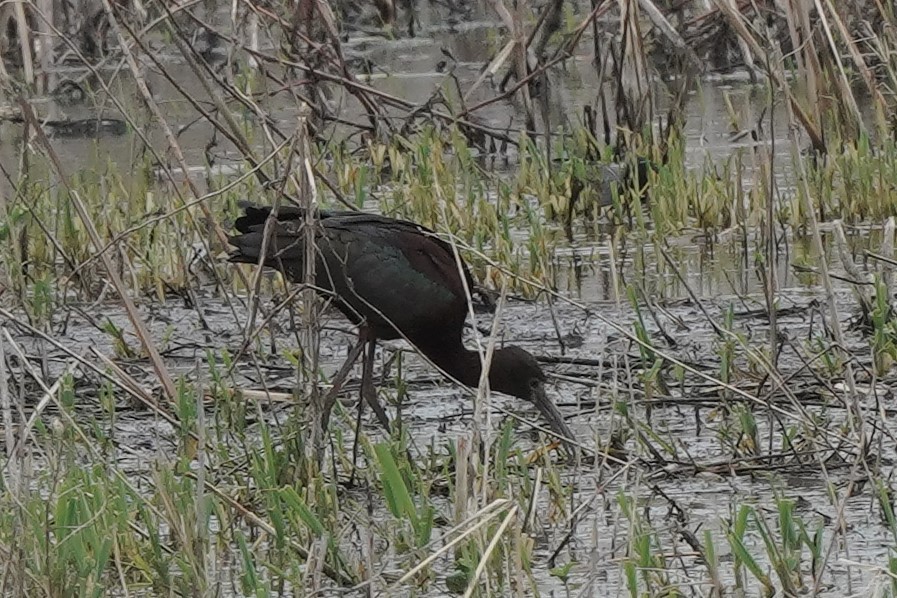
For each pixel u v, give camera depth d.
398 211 15.16
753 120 19.48
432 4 27.84
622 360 11.45
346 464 9.63
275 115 19.94
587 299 13.20
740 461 9.40
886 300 11.51
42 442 10.10
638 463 9.18
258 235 10.69
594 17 18.19
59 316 13.31
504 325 12.67
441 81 21.05
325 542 7.31
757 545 8.34
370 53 25.02
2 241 13.26
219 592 7.43
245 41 19.84
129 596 7.77
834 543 7.91
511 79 21.48
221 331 12.72
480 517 7.59
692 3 23.56
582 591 7.38
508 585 7.75
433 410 10.92
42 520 7.98
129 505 8.70
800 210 14.81
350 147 19.33
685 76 19.23
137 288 13.59
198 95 22.03
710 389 10.82
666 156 17.66
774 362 10.58
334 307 12.12
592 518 8.77
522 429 10.51
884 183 15.30
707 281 13.54
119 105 11.84
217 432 9.72
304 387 10.38
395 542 8.39
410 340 10.76
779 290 13.20
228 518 8.62
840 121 17.78
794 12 16.92
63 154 19.64
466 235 14.55
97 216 15.34
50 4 22.08
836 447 9.50
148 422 10.73
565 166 16.47
